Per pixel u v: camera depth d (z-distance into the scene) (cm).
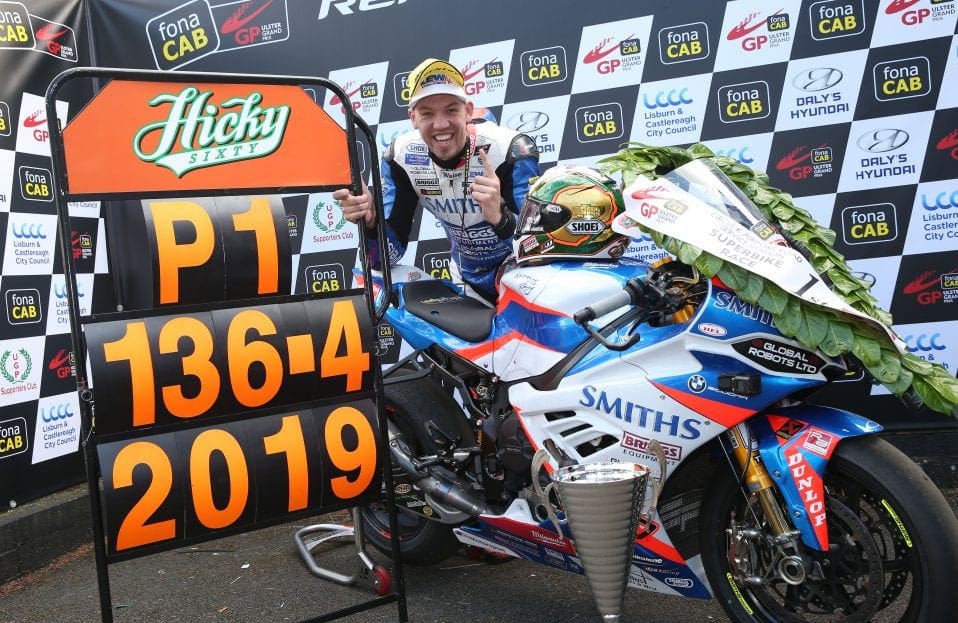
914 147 331
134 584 294
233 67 400
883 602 195
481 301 281
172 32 401
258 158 226
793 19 338
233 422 220
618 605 201
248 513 220
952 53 325
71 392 371
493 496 252
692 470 223
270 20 394
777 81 342
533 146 284
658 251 360
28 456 348
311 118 234
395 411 287
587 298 224
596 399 216
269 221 228
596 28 359
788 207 214
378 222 248
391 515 241
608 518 195
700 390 202
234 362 218
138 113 210
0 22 349
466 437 278
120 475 204
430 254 389
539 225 236
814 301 188
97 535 204
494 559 292
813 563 195
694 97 351
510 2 367
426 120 271
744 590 211
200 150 218
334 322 233
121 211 396
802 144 342
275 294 230
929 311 335
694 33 348
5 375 341
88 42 396
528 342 235
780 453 194
